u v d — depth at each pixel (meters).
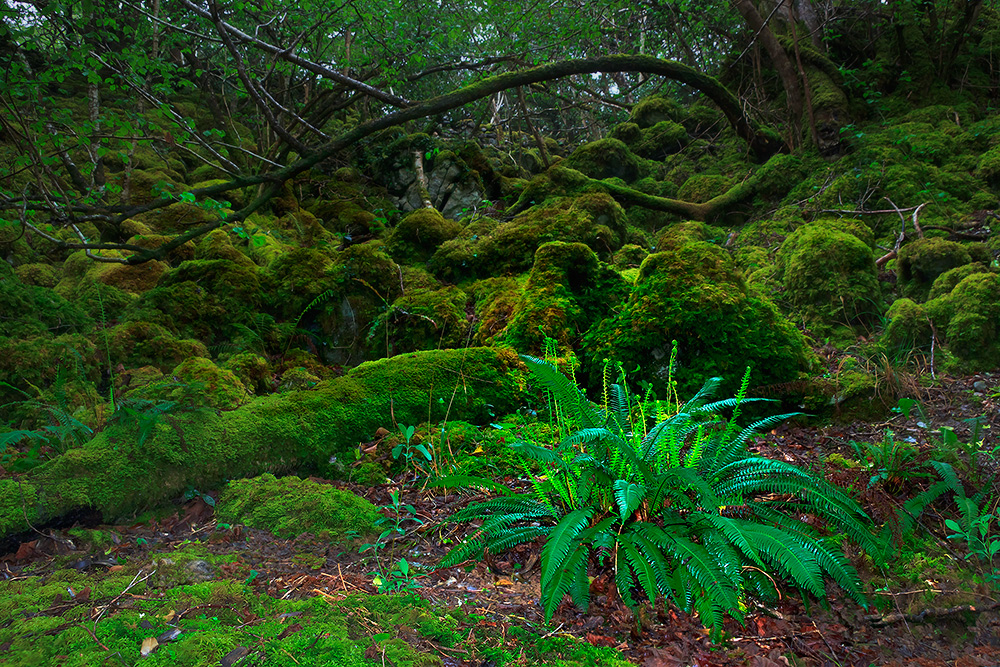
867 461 3.60
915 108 9.42
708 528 2.78
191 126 6.62
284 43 7.95
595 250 6.84
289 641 2.29
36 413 3.90
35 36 5.80
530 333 4.98
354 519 3.24
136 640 2.26
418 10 8.54
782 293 6.27
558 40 9.38
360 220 8.69
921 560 2.92
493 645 2.40
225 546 3.04
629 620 2.57
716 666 2.34
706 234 8.27
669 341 4.75
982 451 3.53
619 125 11.45
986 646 2.50
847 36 10.63
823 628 2.58
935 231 6.80
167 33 7.50
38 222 6.30
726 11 10.65
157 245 6.38
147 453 3.35
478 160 9.71
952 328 5.06
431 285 6.18
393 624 2.46
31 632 2.28
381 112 11.75
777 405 4.60
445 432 4.00
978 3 9.09
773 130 9.85
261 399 4.10
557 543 2.51
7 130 4.89
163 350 4.77
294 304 5.58
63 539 3.02
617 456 3.02
